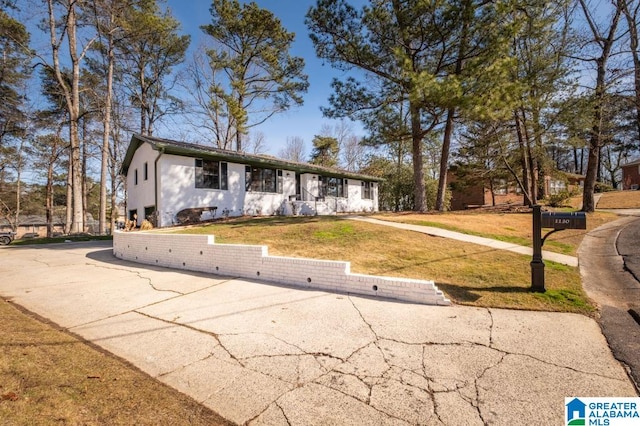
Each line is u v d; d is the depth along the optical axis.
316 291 5.36
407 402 2.40
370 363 2.98
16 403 2.16
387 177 28.06
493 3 10.90
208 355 3.18
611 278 5.57
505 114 10.52
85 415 2.11
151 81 24.86
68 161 24.80
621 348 3.17
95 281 6.52
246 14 21.02
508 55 11.59
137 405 2.29
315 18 12.60
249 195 16.23
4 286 6.15
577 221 4.66
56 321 4.14
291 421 2.20
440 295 4.52
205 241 7.28
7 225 30.23
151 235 8.74
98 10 18.36
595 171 14.92
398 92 13.33
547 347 3.23
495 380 2.67
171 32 22.69
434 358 3.06
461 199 28.83
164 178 13.24
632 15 12.65
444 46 11.68
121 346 3.38
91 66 22.38
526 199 18.95
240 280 6.28
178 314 4.39
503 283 5.32
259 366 2.95
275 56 22.59
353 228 9.50
